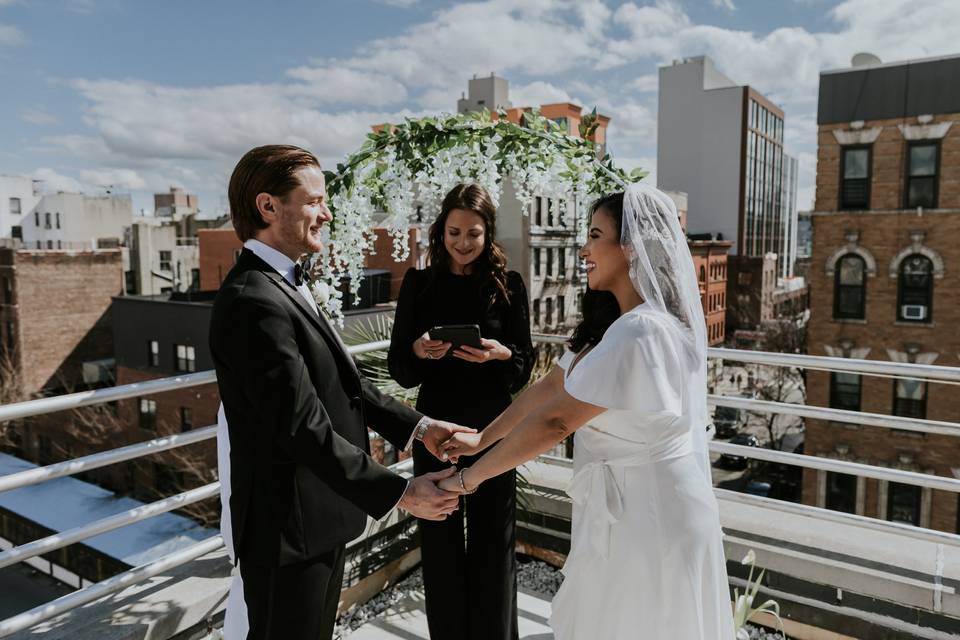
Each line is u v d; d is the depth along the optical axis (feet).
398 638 9.51
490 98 136.77
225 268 141.28
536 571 11.39
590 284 6.52
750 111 217.56
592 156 10.82
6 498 70.54
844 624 8.72
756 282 181.57
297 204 5.86
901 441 52.34
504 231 101.09
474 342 8.03
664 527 5.85
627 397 5.61
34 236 200.75
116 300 93.91
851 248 53.52
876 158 52.06
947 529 51.11
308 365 5.78
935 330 50.88
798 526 9.69
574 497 6.30
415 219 10.84
